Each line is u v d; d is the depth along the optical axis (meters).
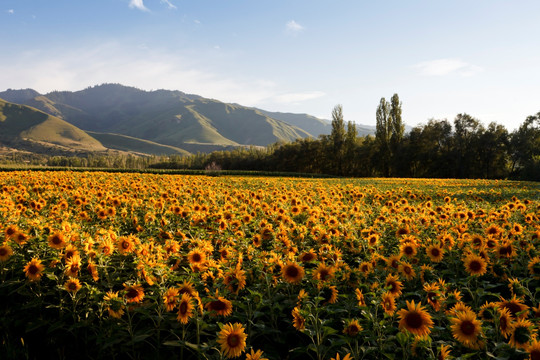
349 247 7.15
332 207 11.71
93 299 4.89
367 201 17.75
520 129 76.38
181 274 5.56
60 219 8.91
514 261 6.23
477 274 5.18
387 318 4.29
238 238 7.37
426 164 80.75
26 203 12.83
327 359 3.91
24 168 42.91
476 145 77.06
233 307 4.72
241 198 14.45
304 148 105.50
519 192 23.27
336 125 97.00
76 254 5.25
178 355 4.23
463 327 3.47
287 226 8.85
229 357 3.56
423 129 81.44
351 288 5.41
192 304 3.96
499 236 7.53
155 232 8.52
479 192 21.61
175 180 24.94
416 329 3.40
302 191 17.95
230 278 4.90
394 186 29.66
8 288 5.57
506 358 3.31
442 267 6.75
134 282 5.07
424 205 14.19
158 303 4.51
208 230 8.53
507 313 3.65
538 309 4.06
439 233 8.41
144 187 17.31
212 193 15.43
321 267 5.02
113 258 6.18
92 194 14.55
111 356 4.38
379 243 7.38
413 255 6.16
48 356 4.48
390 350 3.75
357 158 92.12
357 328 3.71
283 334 4.46
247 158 119.25
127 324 4.38
